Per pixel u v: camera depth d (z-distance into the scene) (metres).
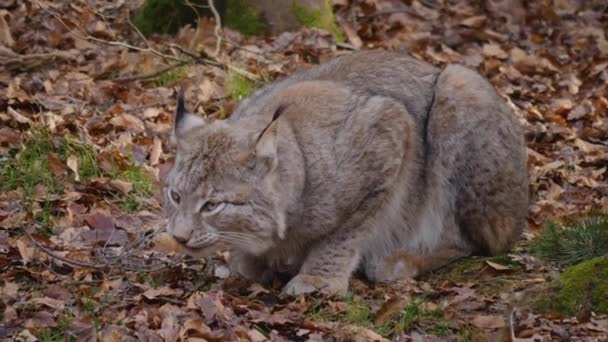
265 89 11.39
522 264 11.32
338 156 10.32
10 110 13.32
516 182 11.47
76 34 16.19
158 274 10.30
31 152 12.60
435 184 11.21
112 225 11.41
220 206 9.45
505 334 9.08
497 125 11.29
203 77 15.72
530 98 17.17
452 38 19.48
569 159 14.93
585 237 11.31
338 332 9.20
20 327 8.95
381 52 11.55
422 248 11.31
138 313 9.24
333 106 10.48
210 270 10.78
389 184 10.66
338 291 10.43
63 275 10.24
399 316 9.73
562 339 9.22
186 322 8.95
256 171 9.52
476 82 11.38
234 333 8.95
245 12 18.03
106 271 10.31
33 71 15.54
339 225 10.53
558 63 18.91
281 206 9.77
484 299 10.20
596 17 21.80
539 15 21.28
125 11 18.67
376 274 11.06
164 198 9.82
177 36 17.78
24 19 17.59
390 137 10.59
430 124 11.16
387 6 20.53
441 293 10.44
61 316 9.14
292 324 9.30
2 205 11.56
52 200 11.70
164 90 15.13
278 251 10.56
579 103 17.20
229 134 9.62
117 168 12.74
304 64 16.73
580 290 9.90
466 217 11.36
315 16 18.34
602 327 9.45
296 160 9.95
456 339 9.32
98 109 14.45
